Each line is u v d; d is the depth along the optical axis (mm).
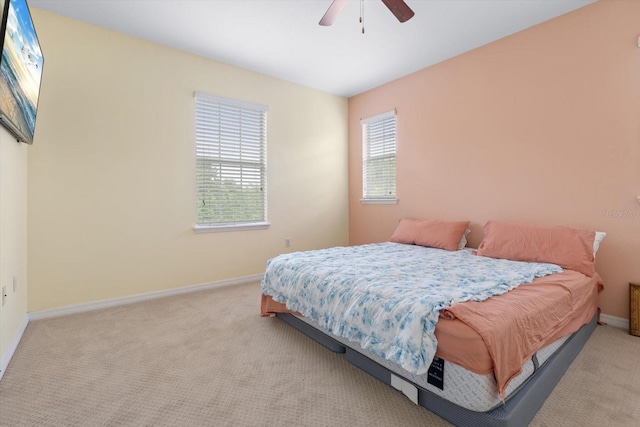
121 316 2600
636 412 1379
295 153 4125
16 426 1315
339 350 1938
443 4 2457
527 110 2832
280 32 2873
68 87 2635
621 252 2373
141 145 3000
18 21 1571
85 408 1432
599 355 1906
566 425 1304
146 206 3041
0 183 1766
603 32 2410
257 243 3814
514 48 2898
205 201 3436
